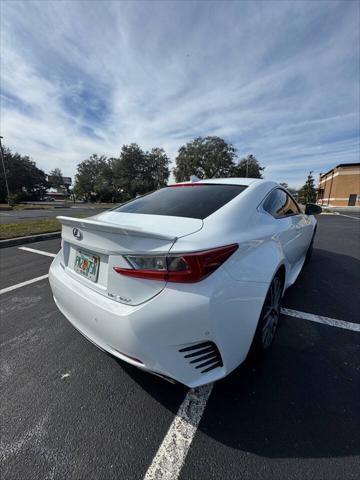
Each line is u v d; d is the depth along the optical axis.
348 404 1.57
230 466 1.24
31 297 3.21
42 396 1.68
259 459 1.26
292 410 1.54
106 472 1.22
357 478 1.17
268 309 1.95
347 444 1.33
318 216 16.53
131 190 56.03
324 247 6.05
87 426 1.46
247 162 45.94
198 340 1.34
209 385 1.75
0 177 50.25
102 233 1.52
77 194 65.19
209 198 2.04
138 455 1.30
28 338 2.34
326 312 2.75
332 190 38.41
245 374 1.84
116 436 1.40
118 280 1.45
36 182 64.12
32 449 1.33
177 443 1.36
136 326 1.33
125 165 56.47
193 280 1.31
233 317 1.44
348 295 3.20
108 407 1.59
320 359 2.00
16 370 1.93
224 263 1.43
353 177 34.88
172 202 2.10
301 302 2.99
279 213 2.52
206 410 1.56
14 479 1.20
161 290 1.33
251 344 1.64
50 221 10.61
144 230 1.34
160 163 59.47
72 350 2.17
